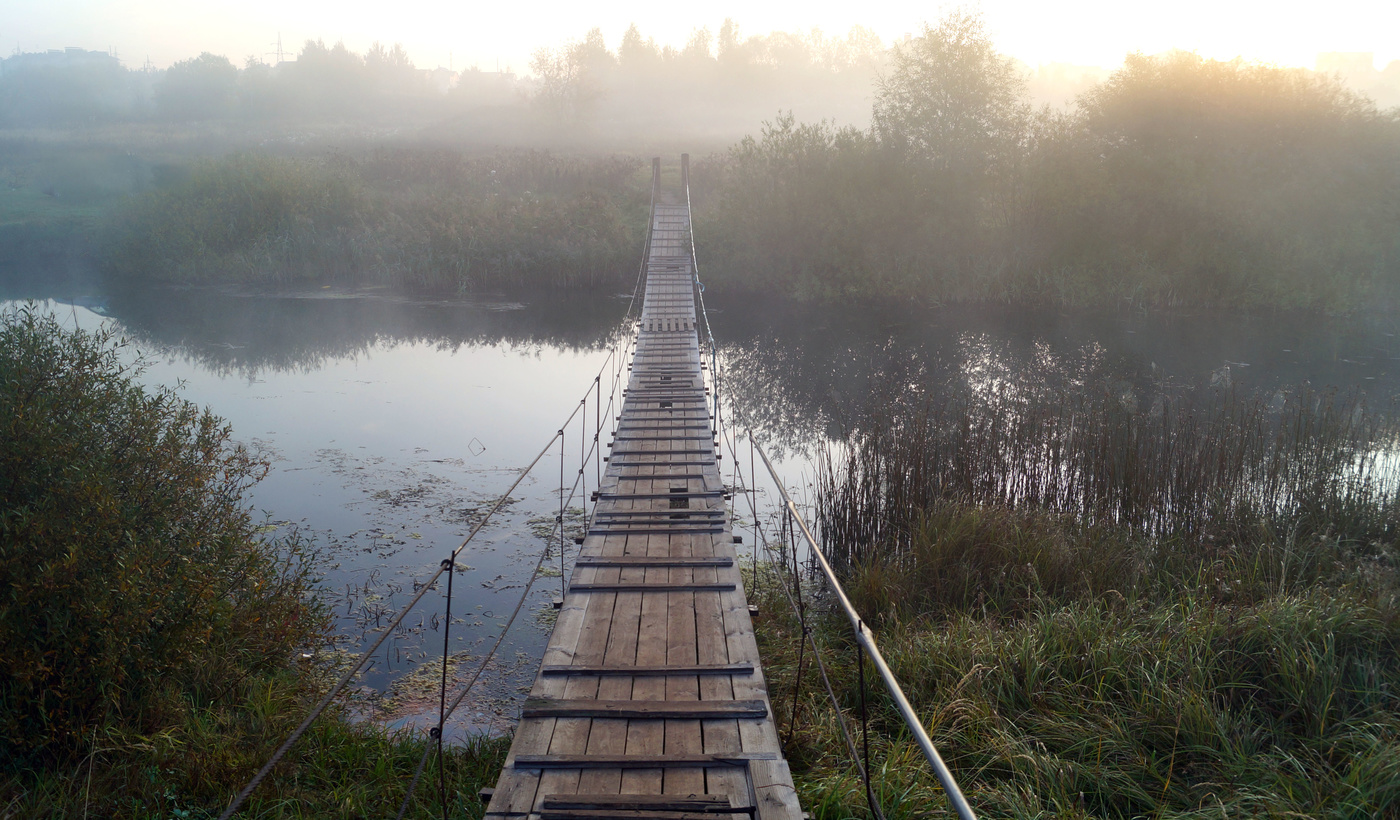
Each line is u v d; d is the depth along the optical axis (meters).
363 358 17.12
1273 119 22.14
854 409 13.14
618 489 7.23
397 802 4.04
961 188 24.06
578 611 4.84
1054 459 8.01
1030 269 22.98
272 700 4.95
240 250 25.23
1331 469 7.52
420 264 24.41
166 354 16.91
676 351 13.27
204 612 4.90
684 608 4.88
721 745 3.45
